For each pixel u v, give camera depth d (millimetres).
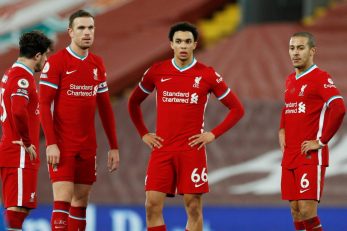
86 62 23031
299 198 23359
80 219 23719
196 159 23078
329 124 22750
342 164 35406
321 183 23406
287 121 23750
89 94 23094
